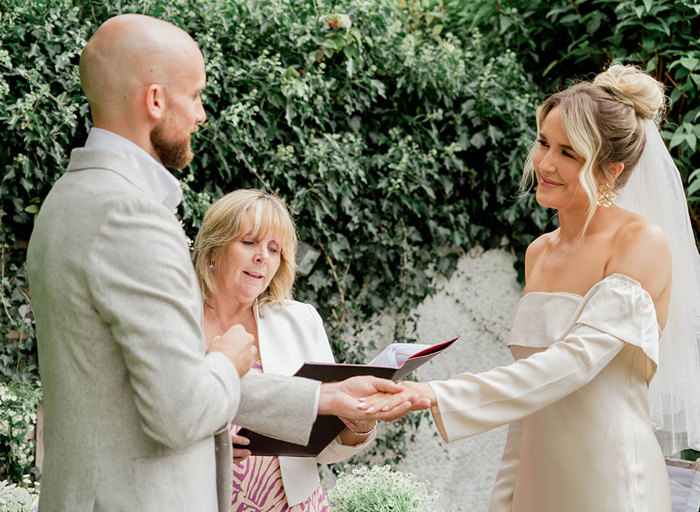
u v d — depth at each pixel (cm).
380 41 418
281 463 209
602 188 209
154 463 144
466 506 445
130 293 137
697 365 227
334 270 412
